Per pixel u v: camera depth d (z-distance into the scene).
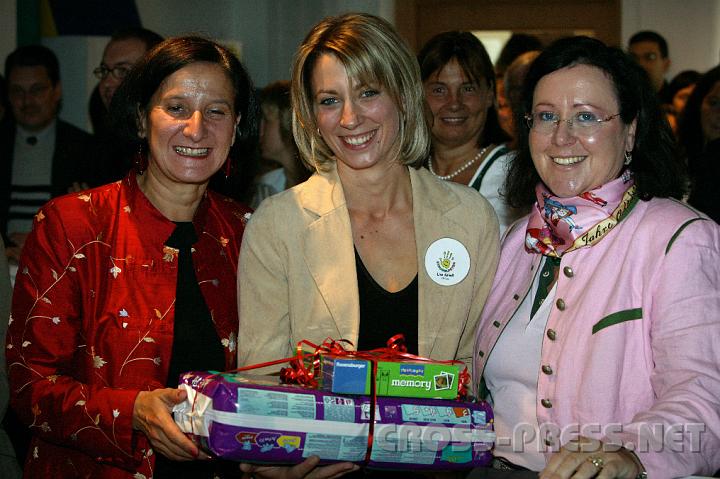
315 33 2.13
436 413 1.77
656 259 1.80
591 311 1.86
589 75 1.91
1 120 4.66
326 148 2.25
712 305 1.73
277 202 2.21
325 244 2.16
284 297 2.18
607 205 1.91
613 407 1.79
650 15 7.29
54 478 2.14
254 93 2.33
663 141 1.95
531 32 7.49
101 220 2.17
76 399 2.01
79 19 6.21
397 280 2.16
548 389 1.89
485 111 3.47
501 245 2.25
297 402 1.71
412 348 2.13
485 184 3.40
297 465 1.74
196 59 2.17
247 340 2.17
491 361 2.06
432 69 3.43
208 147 2.16
